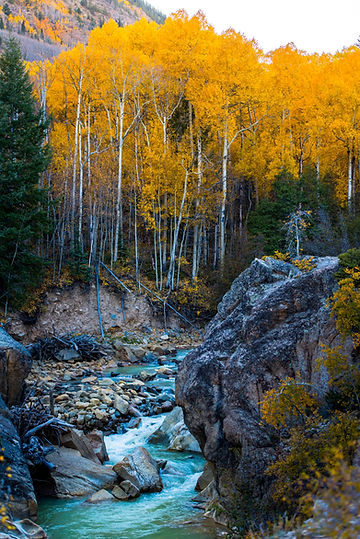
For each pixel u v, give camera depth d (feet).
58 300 111.65
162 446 47.98
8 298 100.42
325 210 119.65
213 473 34.58
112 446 47.88
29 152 101.14
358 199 120.78
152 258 142.00
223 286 124.06
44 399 57.26
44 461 36.47
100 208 127.24
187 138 134.00
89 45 140.46
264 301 35.04
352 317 27.55
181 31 128.36
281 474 24.29
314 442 23.84
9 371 41.52
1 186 97.50
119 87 133.59
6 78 105.60
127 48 137.28
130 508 34.17
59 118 156.15
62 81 142.10
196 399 35.35
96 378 73.51
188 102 144.97
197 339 122.31
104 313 117.70
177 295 131.03
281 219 123.85
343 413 25.17
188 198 129.70
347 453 20.74
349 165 121.49
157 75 132.36
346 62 143.13
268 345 32.63
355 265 31.40
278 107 138.72
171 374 83.05
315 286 33.19
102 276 123.34
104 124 147.23
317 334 30.45
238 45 125.59
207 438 34.01
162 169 123.34
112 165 133.28
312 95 139.23
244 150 144.05
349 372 27.07
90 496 36.35
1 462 29.50
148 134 138.72
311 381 29.63
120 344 100.68
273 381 31.24
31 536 27.02
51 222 107.34
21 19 590.96
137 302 123.65
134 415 56.13
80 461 39.04
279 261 41.14
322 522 13.64
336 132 119.34
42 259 102.42
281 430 28.60
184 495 36.65
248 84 122.42
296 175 139.85
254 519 25.62
